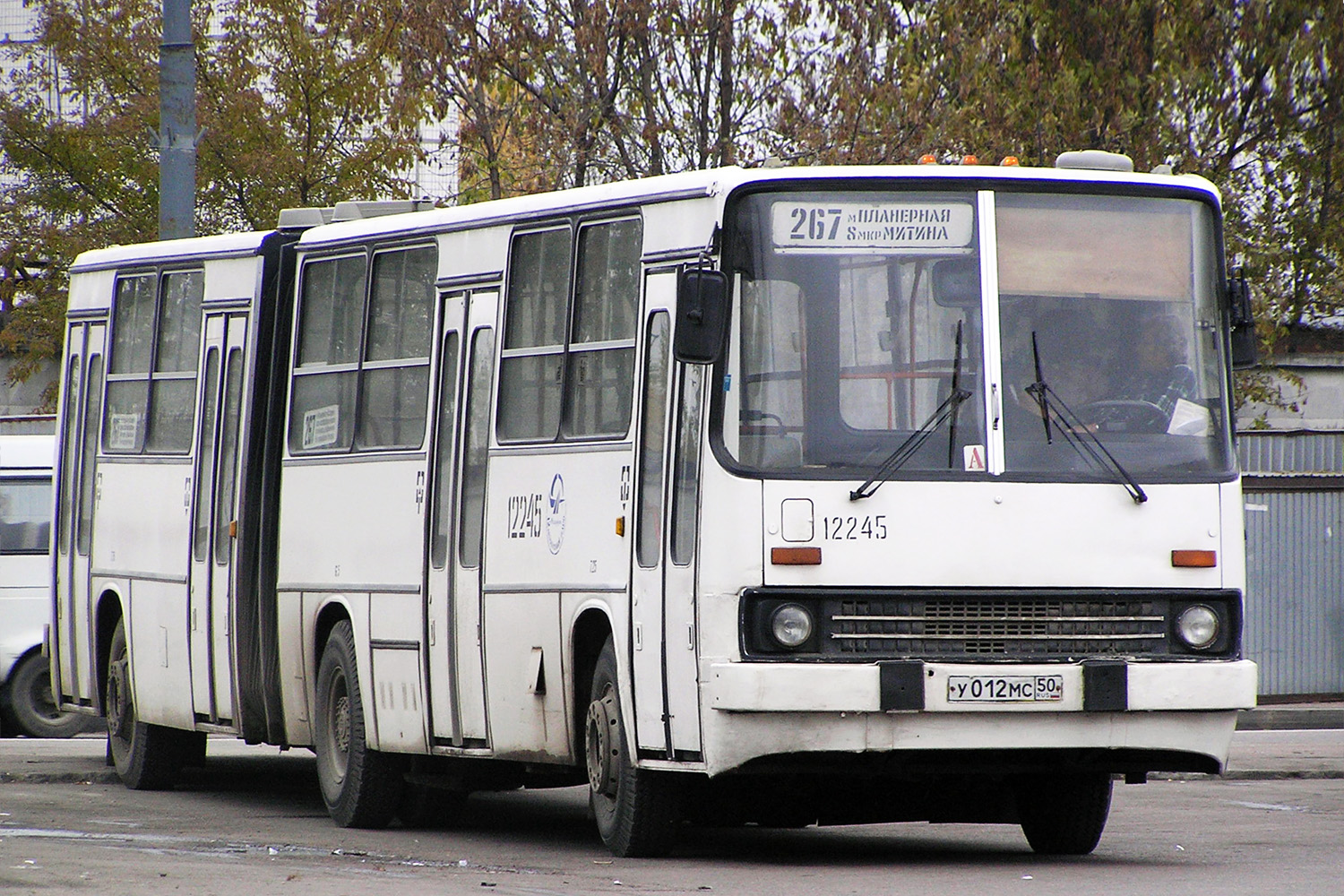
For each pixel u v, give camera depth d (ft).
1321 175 206.39
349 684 95.20
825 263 72.43
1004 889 66.33
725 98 204.54
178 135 139.74
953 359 72.49
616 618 76.69
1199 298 75.61
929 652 70.59
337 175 252.42
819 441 71.10
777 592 69.72
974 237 73.56
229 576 105.29
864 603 70.28
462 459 88.22
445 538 88.79
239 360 106.52
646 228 77.41
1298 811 106.83
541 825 96.68
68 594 124.47
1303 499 189.16
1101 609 71.92
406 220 94.53
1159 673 71.36
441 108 210.79
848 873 71.82
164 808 104.01
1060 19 192.54
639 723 75.20
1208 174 196.95
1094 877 70.69
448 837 89.92
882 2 199.31
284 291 104.68
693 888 66.69
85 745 136.56
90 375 123.75
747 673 68.95
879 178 73.20
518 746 83.51
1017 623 71.20
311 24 256.73
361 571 94.79
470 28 206.08
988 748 70.28
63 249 256.73
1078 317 73.87
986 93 186.60
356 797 93.91
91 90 270.87
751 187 72.59
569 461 80.64
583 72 206.49
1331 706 181.88
